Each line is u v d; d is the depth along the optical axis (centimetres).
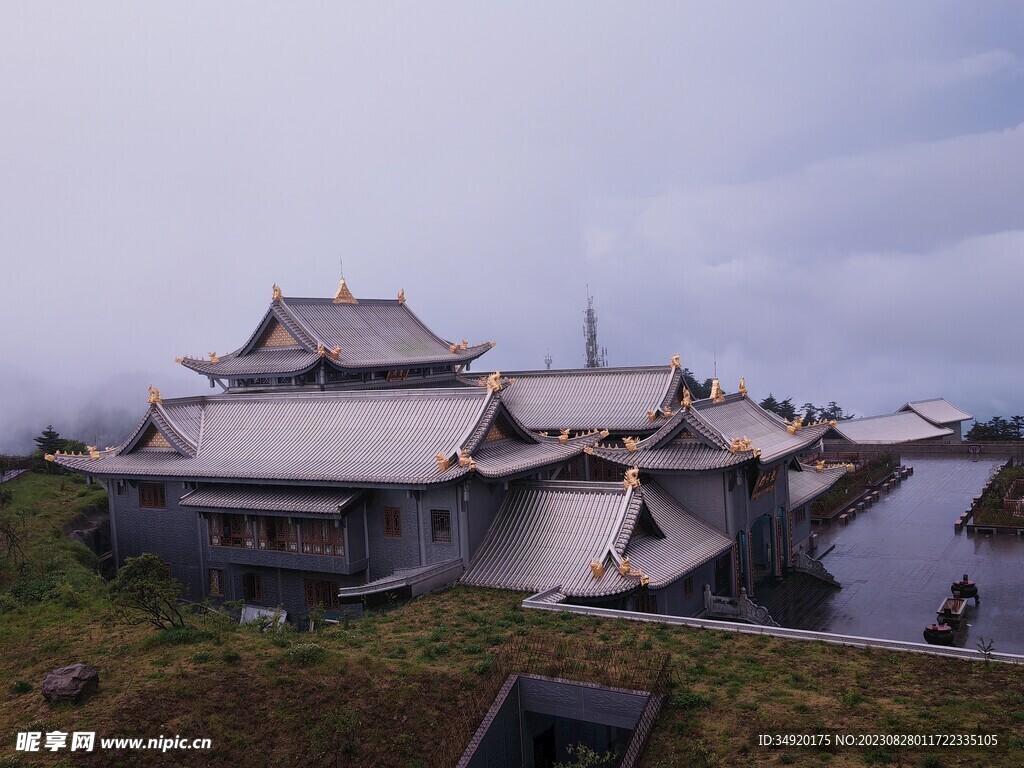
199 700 2341
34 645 2756
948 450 8975
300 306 5800
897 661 2572
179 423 4647
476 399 4012
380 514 3831
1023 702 2264
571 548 3534
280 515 3894
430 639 2873
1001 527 5575
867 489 7112
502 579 3488
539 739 2706
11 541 3862
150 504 4575
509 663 2642
